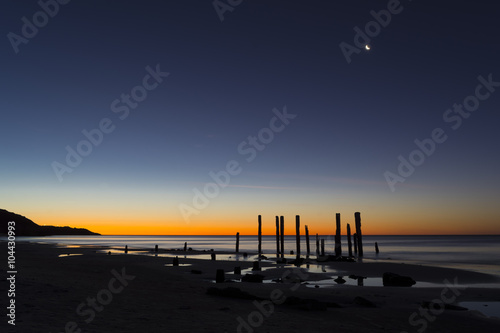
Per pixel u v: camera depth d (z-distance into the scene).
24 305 8.88
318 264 34.56
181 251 59.41
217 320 9.08
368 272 27.61
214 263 33.19
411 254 58.31
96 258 36.72
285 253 63.66
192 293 13.86
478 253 59.78
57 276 15.26
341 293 16.69
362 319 10.84
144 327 7.78
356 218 49.84
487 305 14.80
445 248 79.69
